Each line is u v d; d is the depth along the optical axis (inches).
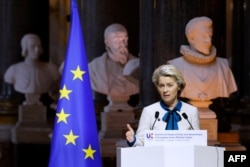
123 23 962.1
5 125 1161.4
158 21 699.4
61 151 424.2
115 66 893.8
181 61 652.1
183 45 662.5
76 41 432.5
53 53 1501.0
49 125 1120.8
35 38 1135.6
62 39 1504.7
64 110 426.3
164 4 694.5
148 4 717.3
